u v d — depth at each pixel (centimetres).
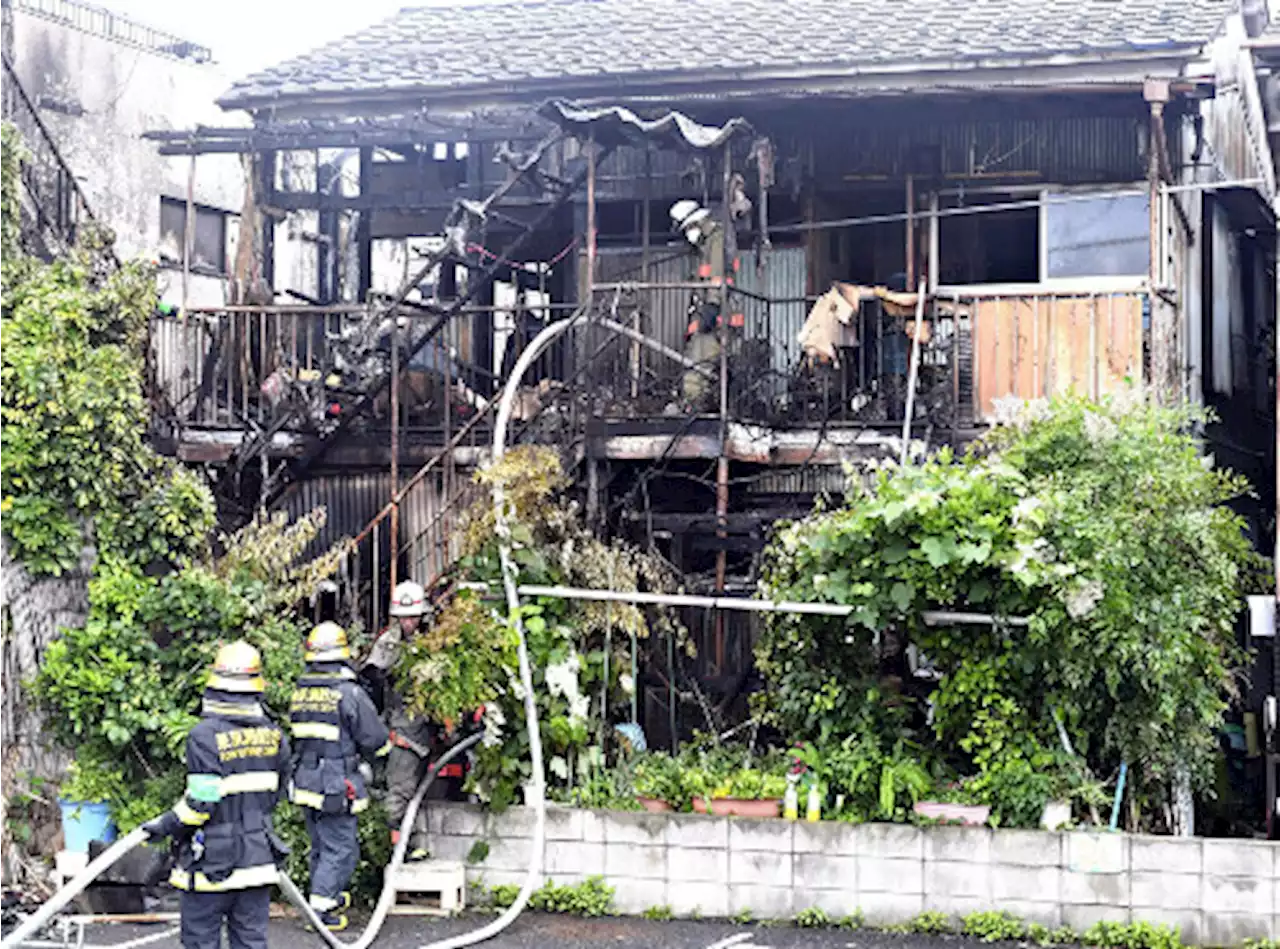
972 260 1451
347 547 1204
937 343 1314
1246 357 1756
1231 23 1445
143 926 991
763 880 1012
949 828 987
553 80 1452
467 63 1538
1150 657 958
